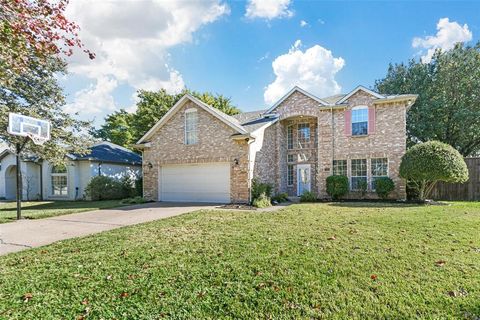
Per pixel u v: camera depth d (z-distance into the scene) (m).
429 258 5.12
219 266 4.82
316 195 18.45
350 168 16.94
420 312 3.40
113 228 8.52
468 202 14.12
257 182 15.45
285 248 5.77
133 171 24.52
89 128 17.83
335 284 4.10
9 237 7.55
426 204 13.45
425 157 13.45
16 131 9.59
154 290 3.99
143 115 31.09
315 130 19.22
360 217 9.40
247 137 14.66
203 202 15.87
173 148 17.05
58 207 15.01
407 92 24.28
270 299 3.72
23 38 5.04
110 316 3.39
